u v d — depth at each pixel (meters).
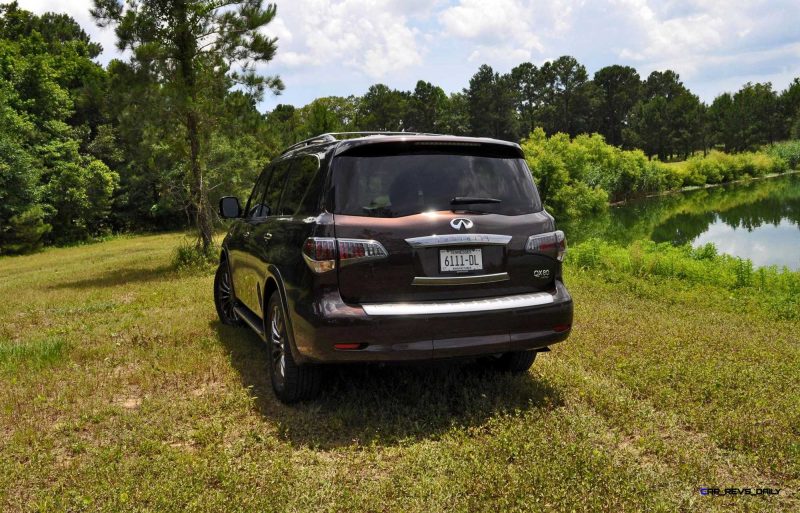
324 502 2.91
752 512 2.77
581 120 124.00
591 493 2.87
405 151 3.96
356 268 3.68
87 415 4.16
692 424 3.81
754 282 10.62
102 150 41.31
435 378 4.67
